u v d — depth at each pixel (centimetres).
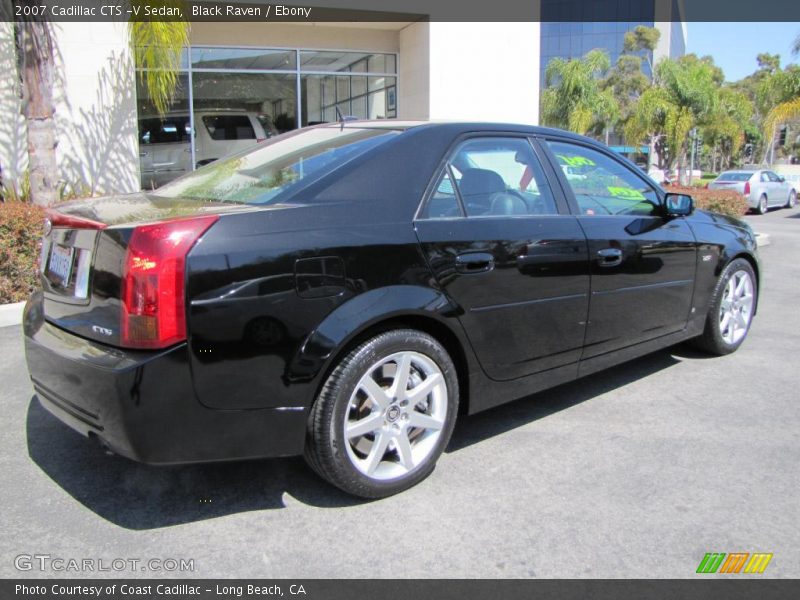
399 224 306
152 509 298
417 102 1318
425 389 314
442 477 330
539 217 364
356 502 306
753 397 442
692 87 2298
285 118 1307
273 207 283
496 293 335
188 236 254
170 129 1201
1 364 484
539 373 367
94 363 256
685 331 473
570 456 354
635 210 430
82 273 279
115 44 1006
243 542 274
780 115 2256
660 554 269
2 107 963
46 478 323
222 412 261
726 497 313
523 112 1370
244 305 260
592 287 383
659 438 377
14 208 619
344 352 288
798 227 1691
